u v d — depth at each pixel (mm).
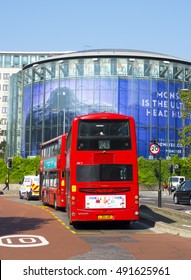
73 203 17078
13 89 88625
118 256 10656
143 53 75500
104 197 17125
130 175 17328
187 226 16922
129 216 17109
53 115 75750
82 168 17234
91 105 73750
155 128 74250
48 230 16766
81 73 74812
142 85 74438
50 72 77188
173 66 77125
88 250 11656
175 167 60156
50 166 28969
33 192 39500
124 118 17641
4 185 64688
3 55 145250
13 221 20141
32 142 78250
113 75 74000
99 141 17359
